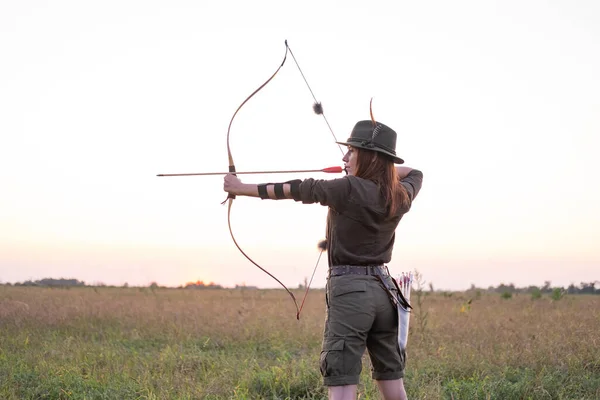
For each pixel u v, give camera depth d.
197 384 5.83
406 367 6.63
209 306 14.62
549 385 5.68
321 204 3.53
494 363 6.81
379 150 3.58
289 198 3.54
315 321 10.91
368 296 3.58
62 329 10.12
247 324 10.38
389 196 3.57
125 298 18.98
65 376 6.14
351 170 3.73
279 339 9.02
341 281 3.60
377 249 3.65
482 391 5.57
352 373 3.54
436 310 13.39
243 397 5.34
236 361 7.11
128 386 5.85
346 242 3.61
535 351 7.11
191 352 7.74
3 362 6.98
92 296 19.45
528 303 16.92
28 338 8.74
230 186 3.59
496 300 19.81
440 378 6.21
